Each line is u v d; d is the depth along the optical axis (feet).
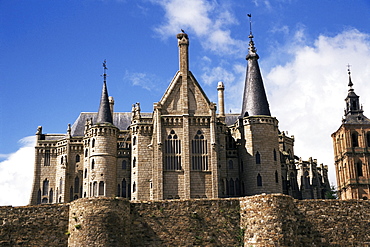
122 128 417.69
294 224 183.52
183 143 340.18
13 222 183.62
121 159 371.15
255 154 346.95
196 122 344.90
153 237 183.11
